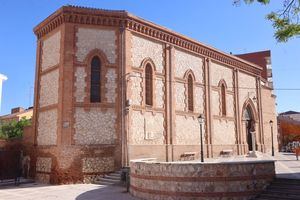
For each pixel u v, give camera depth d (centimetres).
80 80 2286
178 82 2844
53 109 2355
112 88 2342
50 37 2508
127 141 2309
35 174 2419
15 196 1725
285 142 6581
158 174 1566
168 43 2775
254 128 3981
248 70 3931
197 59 3111
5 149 2619
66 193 1780
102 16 2366
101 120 2286
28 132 2606
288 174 1867
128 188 1830
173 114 2728
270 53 5734
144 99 2505
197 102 3053
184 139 2823
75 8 2305
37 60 2641
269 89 4484
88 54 2322
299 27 872
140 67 2506
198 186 1473
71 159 2175
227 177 1472
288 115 8119
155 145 2536
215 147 3192
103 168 2233
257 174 1527
